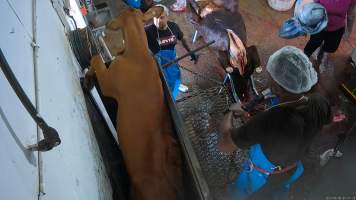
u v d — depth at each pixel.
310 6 4.64
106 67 2.60
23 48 1.37
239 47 4.24
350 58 5.35
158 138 2.33
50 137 1.09
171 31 4.34
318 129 2.31
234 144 2.46
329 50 4.91
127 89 2.34
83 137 1.98
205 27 4.88
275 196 3.07
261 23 6.18
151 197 2.24
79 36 2.88
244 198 3.27
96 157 2.22
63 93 1.80
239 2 6.53
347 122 4.65
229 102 4.53
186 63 5.51
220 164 4.14
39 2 2.02
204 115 4.53
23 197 0.96
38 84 1.40
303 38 5.83
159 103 2.35
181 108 4.65
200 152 4.26
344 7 4.35
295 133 2.17
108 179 2.45
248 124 2.35
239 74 4.23
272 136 2.25
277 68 2.25
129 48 2.40
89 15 5.16
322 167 4.20
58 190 1.25
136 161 2.31
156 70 2.40
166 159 2.33
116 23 2.55
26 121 1.18
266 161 2.68
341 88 5.04
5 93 1.07
